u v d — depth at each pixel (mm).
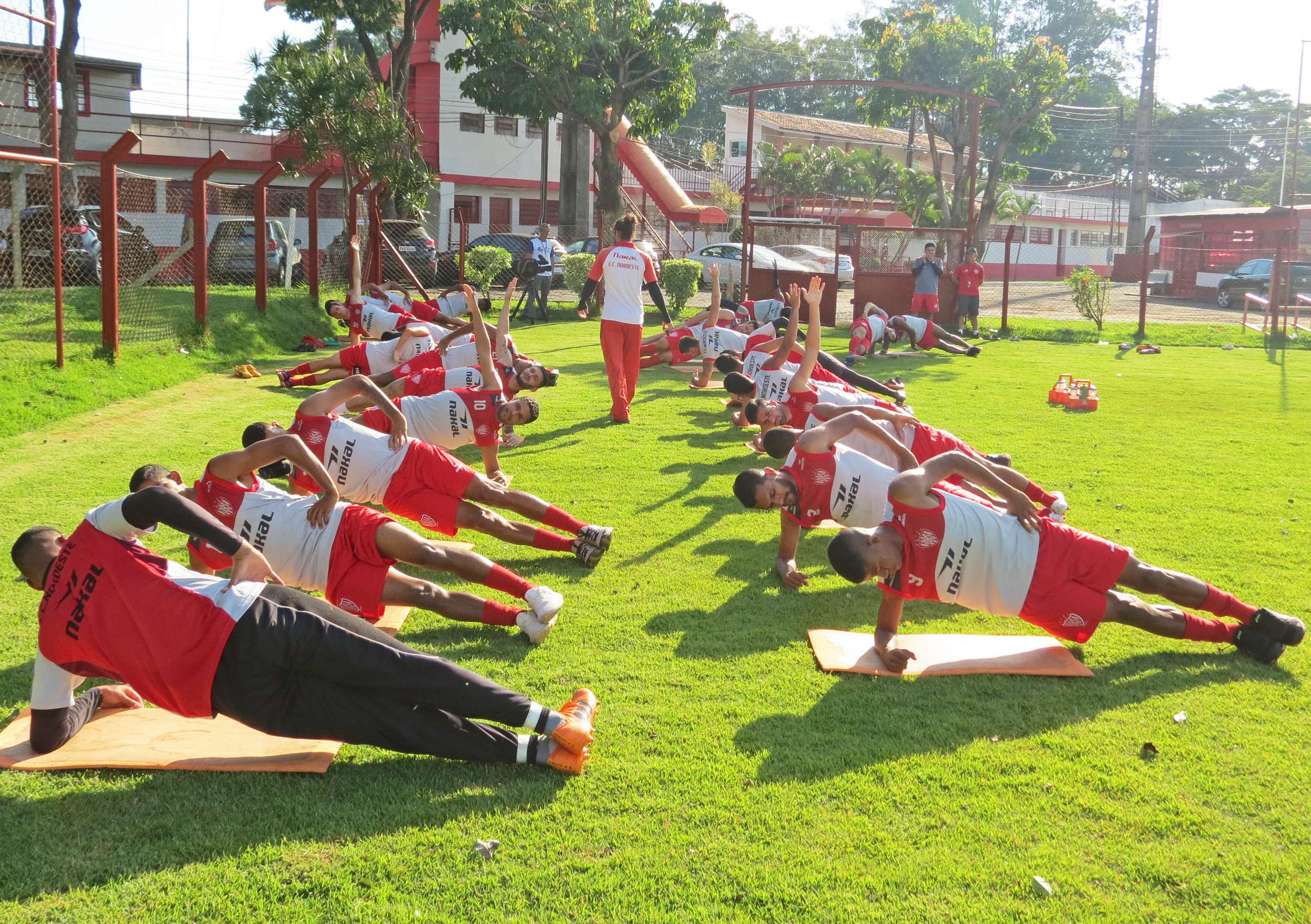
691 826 3027
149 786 3219
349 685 3227
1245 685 4012
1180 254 32156
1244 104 64125
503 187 33500
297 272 20109
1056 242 49906
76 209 16031
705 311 13359
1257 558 5559
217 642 3137
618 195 23281
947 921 2604
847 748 3490
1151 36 38406
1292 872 2805
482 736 3326
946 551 4047
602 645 4363
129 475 6891
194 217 12359
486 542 5840
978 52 28312
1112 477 7430
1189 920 2611
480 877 2773
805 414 6770
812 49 63844
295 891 2723
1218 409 10641
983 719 3719
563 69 21969
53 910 2641
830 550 4016
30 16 9258
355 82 18156
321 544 4102
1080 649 4375
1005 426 9508
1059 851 2904
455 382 7559
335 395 5039
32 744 3350
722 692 3928
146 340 11625
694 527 6148
